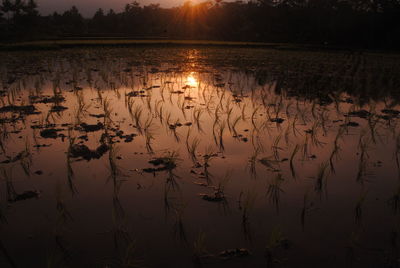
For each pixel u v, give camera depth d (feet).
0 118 20.58
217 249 9.54
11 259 9.05
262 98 27.50
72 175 13.52
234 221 10.81
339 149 16.56
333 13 140.97
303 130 19.36
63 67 46.09
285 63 55.98
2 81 33.99
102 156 15.29
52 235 10.06
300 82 36.04
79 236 10.03
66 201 11.79
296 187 12.91
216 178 13.51
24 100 25.66
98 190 12.50
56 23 256.93
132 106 24.13
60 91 29.09
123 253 9.34
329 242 9.83
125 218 10.92
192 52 77.00
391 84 35.35
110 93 28.76
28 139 17.19
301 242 9.83
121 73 40.63
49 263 8.50
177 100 26.32
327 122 21.04
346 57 73.31
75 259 9.09
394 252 9.39
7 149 15.90
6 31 191.42
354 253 9.36
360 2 132.87
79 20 254.27
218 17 186.80
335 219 10.92
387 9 121.60
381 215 11.12
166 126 19.66
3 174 13.47
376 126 20.25
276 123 20.66
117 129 18.95
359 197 12.21
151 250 9.48
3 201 11.71
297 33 150.82
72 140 15.52
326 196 12.26
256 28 172.35
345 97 28.91
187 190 12.59
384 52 101.19
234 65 51.52
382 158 15.53
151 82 34.55
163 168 14.25
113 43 91.76
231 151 16.15
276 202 11.87
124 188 12.66
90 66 47.34
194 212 11.27
